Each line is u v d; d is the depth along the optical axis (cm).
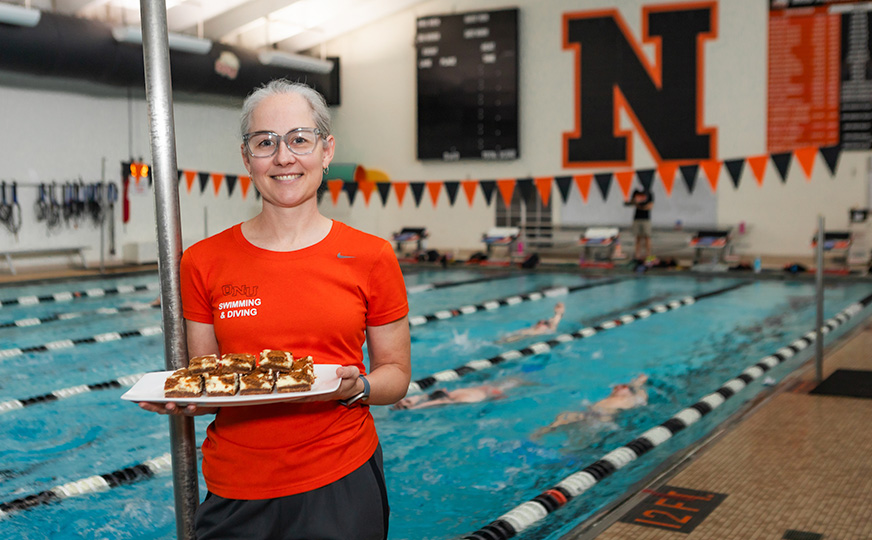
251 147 134
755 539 231
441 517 290
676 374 498
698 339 605
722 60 1182
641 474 315
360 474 139
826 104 1132
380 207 1409
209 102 1259
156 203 138
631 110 1238
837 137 1131
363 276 139
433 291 896
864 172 1118
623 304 782
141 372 515
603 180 774
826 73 1127
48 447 367
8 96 1037
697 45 1192
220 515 137
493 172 1337
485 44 1294
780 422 353
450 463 346
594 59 1252
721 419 388
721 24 1177
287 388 123
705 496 266
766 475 286
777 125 1161
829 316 694
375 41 1387
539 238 1311
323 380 128
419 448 365
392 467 342
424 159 1358
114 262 1163
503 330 650
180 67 1074
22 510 292
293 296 135
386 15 1366
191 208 1246
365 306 142
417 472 336
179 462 141
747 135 1180
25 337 623
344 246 139
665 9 1202
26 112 1057
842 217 1134
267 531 135
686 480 282
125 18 1051
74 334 636
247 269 136
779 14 1141
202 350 142
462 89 1318
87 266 1106
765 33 1152
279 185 134
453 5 1320
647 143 1234
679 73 1206
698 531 237
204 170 1266
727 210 1200
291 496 133
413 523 285
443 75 1326
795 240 1163
